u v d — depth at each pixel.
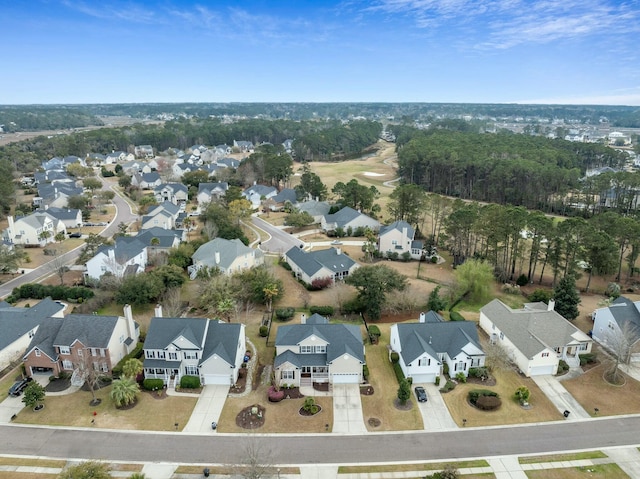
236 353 56.41
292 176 197.25
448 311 76.62
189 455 44.62
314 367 56.47
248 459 41.62
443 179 171.62
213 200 143.38
